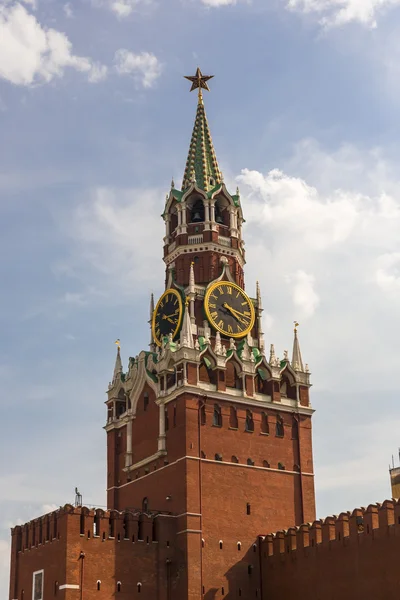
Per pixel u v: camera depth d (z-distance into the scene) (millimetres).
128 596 85375
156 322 107125
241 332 105125
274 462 98438
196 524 89750
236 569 91000
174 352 98500
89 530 85625
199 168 115625
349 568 81750
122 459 102875
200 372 97812
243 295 107375
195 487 91375
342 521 83812
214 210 111812
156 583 87188
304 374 104938
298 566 87938
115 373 108438
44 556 87938
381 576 78125
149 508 95500
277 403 101062
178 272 109125
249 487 95312
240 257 112188
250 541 93062
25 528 93812
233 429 96812
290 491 98188
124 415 103875
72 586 82750
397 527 77438
